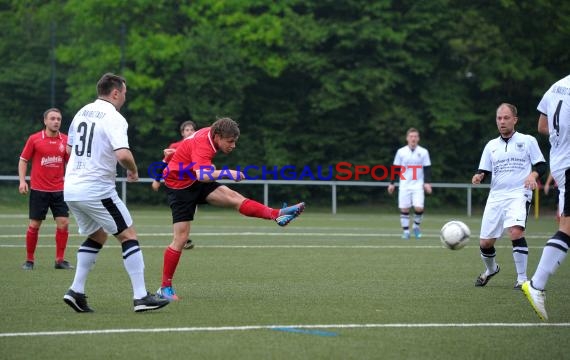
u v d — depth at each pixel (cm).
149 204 10106
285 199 10519
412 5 10494
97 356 1775
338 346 1884
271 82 10731
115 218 2306
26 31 11075
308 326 2127
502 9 10681
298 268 3538
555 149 2261
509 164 2995
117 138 2261
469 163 10831
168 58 9694
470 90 10906
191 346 1873
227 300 2592
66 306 2448
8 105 10275
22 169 3556
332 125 10556
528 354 1823
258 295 2708
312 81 10731
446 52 10812
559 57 10762
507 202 2980
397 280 3142
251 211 2619
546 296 2733
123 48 9619
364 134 10562
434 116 10350
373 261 3856
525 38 10700
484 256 2984
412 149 5431
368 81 10012
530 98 10888
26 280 3083
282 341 1934
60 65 10619
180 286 2939
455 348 1873
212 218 7425
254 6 10375
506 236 5622
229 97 10188
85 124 2302
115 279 3098
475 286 2984
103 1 9888
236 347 1866
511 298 2670
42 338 1958
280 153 10394
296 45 10206
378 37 9969
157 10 10225
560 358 1789
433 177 10619
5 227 5794
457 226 3103
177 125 10094
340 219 7719
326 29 10125
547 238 5534
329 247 4575
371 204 10562
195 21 10275
